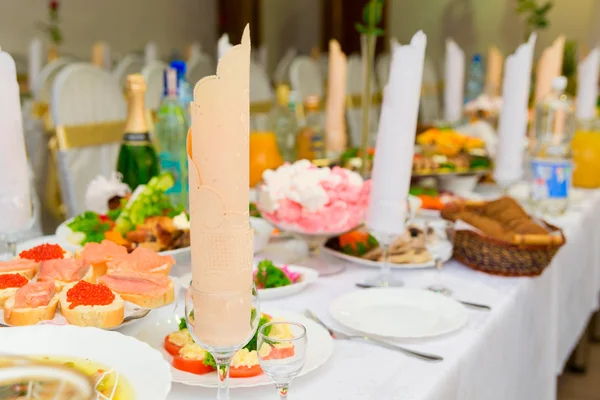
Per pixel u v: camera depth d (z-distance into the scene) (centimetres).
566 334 156
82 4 519
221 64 54
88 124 194
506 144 165
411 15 605
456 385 80
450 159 189
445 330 87
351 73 389
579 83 242
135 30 573
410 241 121
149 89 251
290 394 70
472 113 264
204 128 55
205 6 654
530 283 117
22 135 105
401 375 76
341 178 117
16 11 467
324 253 128
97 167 196
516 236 113
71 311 73
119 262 86
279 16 699
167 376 58
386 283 109
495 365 98
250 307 59
